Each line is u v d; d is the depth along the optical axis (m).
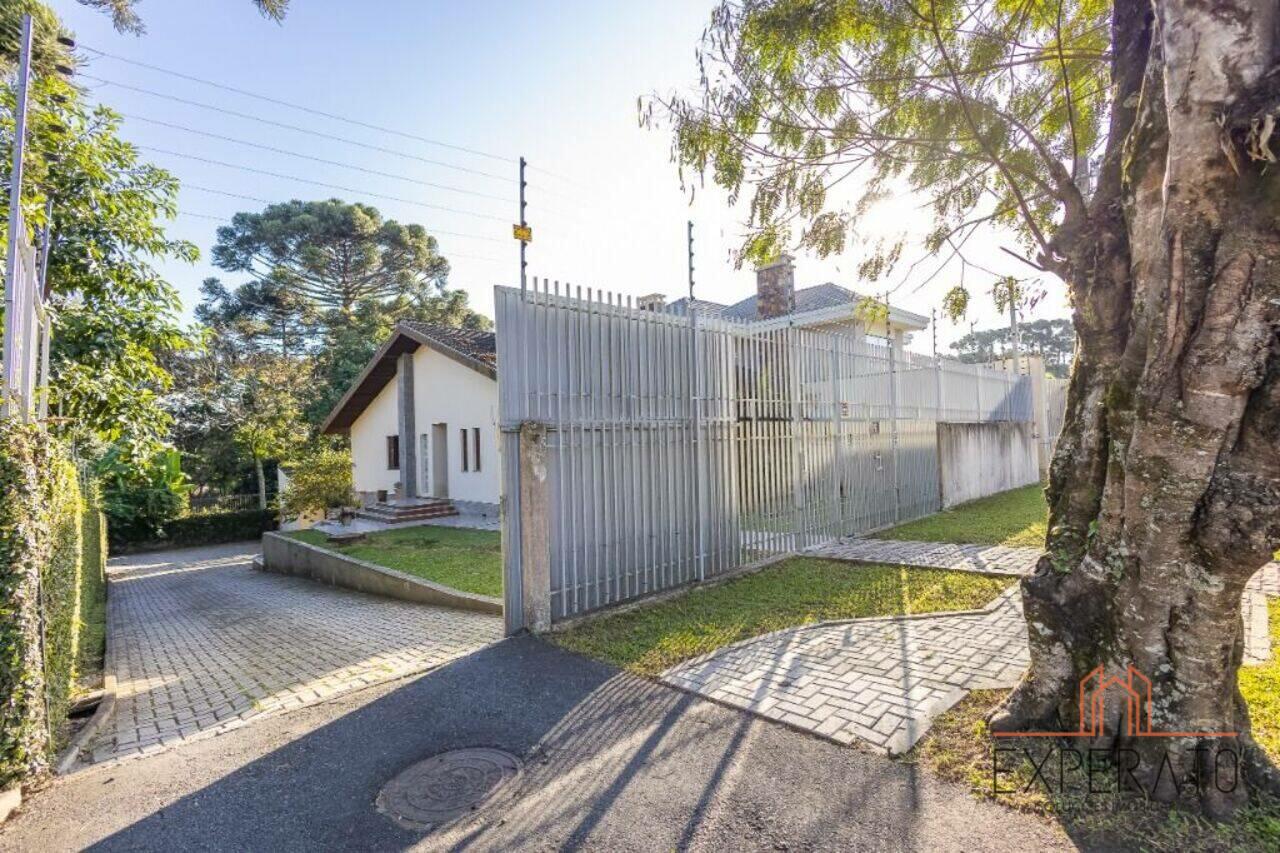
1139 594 2.62
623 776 3.05
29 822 2.88
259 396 23.03
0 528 3.15
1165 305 2.38
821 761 3.08
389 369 18.80
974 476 13.83
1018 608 5.48
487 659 4.76
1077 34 4.59
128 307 7.76
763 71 4.45
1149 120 2.59
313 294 31.19
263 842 2.67
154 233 7.96
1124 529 2.70
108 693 5.19
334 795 3.01
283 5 6.94
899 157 4.82
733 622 5.46
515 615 5.32
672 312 7.16
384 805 2.91
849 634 4.99
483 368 13.63
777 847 2.47
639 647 4.91
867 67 4.50
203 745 3.65
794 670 4.27
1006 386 16.44
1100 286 3.04
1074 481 3.15
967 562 7.39
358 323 29.53
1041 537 8.87
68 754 3.75
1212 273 2.24
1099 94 4.59
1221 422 2.29
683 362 6.90
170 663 6.46
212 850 2.62
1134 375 2.66
